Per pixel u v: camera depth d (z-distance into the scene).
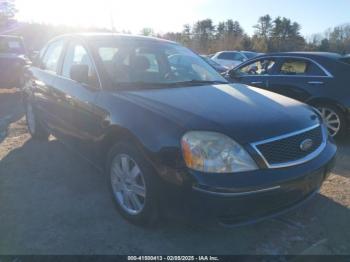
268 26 61.97
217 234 3.00
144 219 2.94
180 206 2.62
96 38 4.05
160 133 2.72
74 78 3.60
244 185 2.48
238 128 2.66
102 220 3.19
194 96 3.26
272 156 2.65
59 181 4.01
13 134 5.93
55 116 4.40
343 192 3.76
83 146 3.79
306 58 5.98
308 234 3.01
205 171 2.51
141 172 2.85
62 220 3.19
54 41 5.04
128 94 3.27
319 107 5.71
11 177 4.12
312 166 2.83
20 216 3.26
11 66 9.80
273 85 6.22
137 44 4.14
